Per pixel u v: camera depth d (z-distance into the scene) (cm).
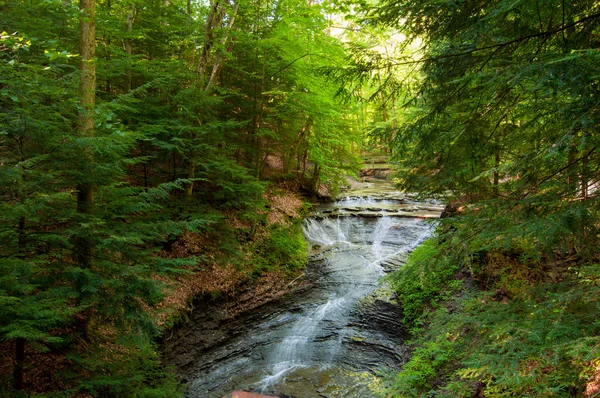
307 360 675
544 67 241
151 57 1037
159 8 1045
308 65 980
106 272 439
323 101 1002
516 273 608
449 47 357
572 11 279
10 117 354
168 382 513
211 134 795
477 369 261
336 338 738
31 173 372
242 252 941
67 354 416
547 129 329
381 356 666
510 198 312
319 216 1382
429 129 417
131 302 440
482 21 303
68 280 406
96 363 421
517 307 284
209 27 882
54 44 388
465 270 716
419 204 1530
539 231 251
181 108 761
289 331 773
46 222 430
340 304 859
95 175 450
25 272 337
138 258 461
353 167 1572
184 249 855
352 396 566
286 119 1154
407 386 520
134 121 788
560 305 253
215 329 762
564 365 235
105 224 453
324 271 1046
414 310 748
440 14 346
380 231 1283
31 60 481
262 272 971
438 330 330
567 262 508
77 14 489
